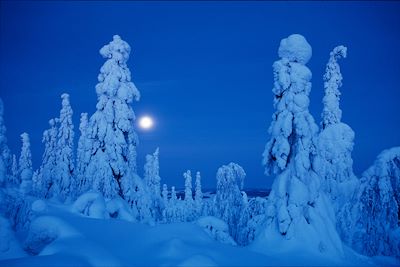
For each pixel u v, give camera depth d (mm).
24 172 30672
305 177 21594
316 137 22203
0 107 25844
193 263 14930
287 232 21062
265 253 20578
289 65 22641
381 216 24391
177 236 18797
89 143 30984
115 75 31359
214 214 37688
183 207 55250
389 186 24422
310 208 21391
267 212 22375
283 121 22031
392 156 24922
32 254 17344
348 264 19469
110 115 30750
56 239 16328
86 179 30594
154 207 33781
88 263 14250
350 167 33250
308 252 20094
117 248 17359
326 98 34938
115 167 30297
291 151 22438
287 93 22266
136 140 32312
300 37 22672
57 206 23656
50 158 40031
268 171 23312
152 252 16922
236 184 38344
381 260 21375
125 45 32219
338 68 35406
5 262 13539
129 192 30828
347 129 33938
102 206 23641
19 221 21469
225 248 18891
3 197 21438
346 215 25812
